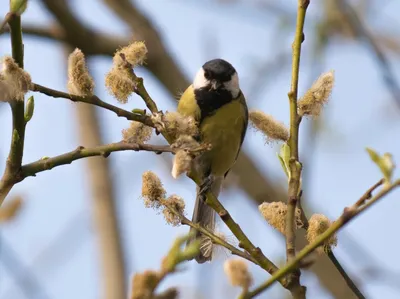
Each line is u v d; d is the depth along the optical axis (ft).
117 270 43.88
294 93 19.47
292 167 18.66
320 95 19.52
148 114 19.69
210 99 31.81
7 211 20.45
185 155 18.10
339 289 45.85
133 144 18.98
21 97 17.88
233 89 32.24
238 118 32.53
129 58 19.65
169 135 19.43
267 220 18.43
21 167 19.03
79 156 19.13
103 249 44.37
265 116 19.77
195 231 18.40
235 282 14.60
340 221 15.21
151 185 18.86
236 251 18.01
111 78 19.52
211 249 18.75
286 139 19.67
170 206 18.80
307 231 17.88
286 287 17.21
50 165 19.13
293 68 19.52
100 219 45.37
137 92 19.77
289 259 17.43
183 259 13.15
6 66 17.46
